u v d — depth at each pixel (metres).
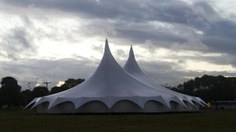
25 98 96.69
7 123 23.52
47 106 41.16
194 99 46.34
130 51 52.78
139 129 18.94
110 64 42.66
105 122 23.92
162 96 38.59
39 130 18.73
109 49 43.97
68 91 40.62
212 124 22.33
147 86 41.78
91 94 38.19
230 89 111.00
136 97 37.12
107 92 38.47
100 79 41.00
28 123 23.42
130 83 40.94
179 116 30.92
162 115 32.78
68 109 37.94
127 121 24.75
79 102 36.47
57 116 32.28
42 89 104.81
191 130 18.42
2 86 85.88
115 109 37.34
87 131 18.00
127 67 51.66
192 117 29.28
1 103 85.31
